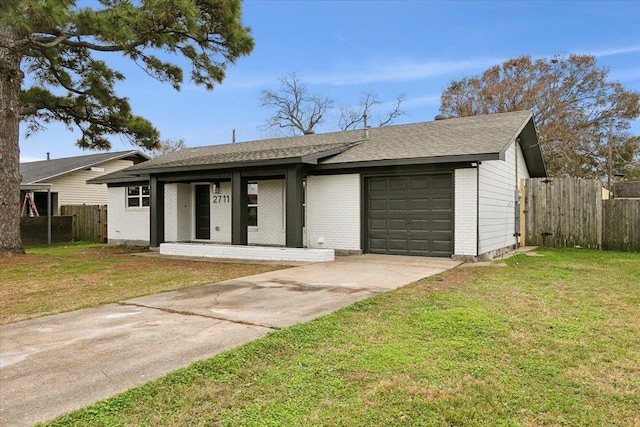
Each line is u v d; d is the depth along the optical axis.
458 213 10.06
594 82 28.45
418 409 2.77
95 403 2.79
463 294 6.13
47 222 18.52
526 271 8.33
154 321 4.82
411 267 8.93
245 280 7.59
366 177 11.35
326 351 3.81
